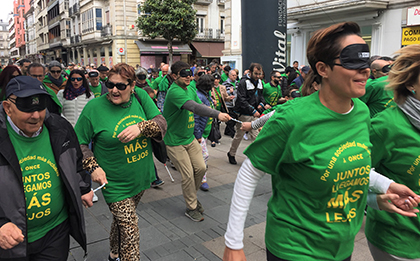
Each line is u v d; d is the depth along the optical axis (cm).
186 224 393
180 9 2309
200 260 316
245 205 165
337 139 149
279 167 160
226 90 933
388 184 173
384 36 1255
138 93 295
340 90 142
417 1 1140
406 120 176
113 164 273
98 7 3131
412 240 183
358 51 136
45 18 5572
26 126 179
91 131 272
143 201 464
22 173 186
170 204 454
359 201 161
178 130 396
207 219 407
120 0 2897
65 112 462
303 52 1559
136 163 280
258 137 161
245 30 962
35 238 197
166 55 3148
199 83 509
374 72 386
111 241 296
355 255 320
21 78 178
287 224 159
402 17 1188
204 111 369
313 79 185
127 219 273
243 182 166
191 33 2436
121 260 270
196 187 419
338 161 147
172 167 626
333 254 158
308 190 153
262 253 328
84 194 221
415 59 172
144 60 3042
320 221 154
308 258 154
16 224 182
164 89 689
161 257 321
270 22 951
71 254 326
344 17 1358
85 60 3709
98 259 319
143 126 270
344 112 151
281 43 975
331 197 152
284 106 158
